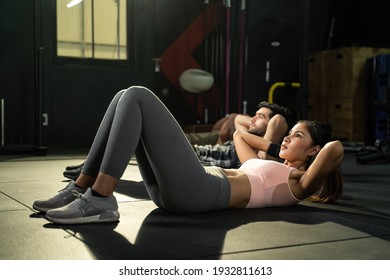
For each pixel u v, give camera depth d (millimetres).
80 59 6855
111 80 7031
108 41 7016
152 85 7270
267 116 2941
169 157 1848
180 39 7355
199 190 1951
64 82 6770
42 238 1633
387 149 4852
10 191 2740
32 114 6637
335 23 8164
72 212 1807
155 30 7242
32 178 3385
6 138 6516
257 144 2441
